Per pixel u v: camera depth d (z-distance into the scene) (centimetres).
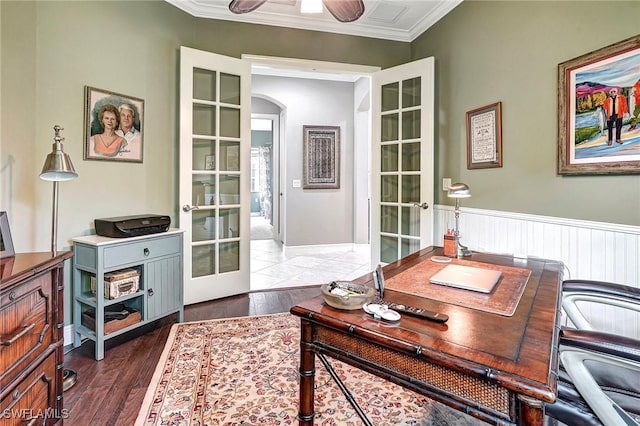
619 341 95
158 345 226
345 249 575
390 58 374
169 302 253
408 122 342
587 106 191
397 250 356
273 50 341
